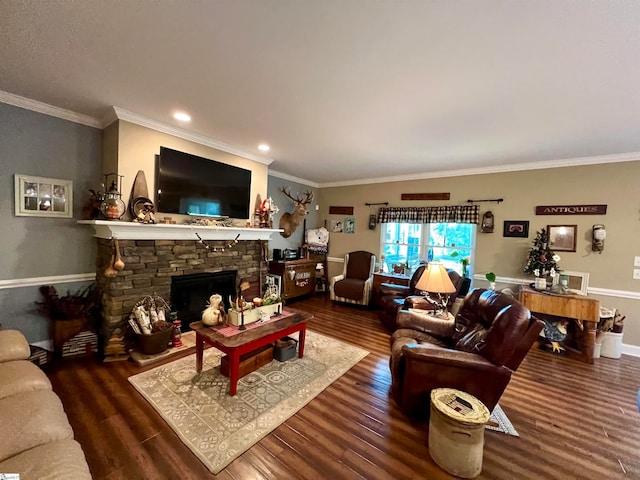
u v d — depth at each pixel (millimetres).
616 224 3465
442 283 2590
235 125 2945
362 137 3176
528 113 2391
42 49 1735
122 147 2750
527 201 4023
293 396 2219
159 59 1832
